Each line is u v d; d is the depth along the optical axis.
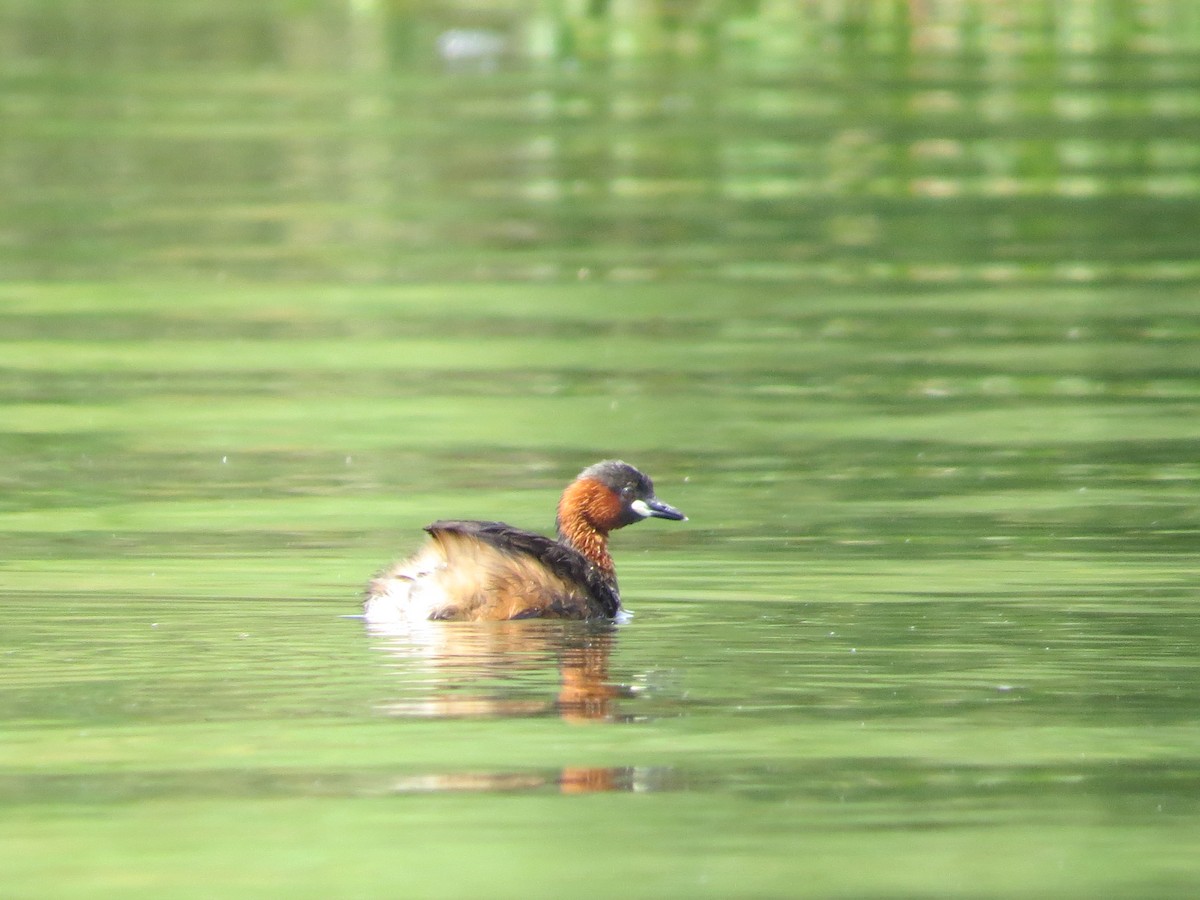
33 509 16.55
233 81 49.38
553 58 53.03
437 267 28.17
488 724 10.46
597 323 24.61
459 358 22.81
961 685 11.28
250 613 12.82
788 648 12.09
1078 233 30.45
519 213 32.31
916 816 9.25
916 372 22.02
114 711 10.57
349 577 14.12
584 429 19.61
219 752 9.95
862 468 18.02
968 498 16.89
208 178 35.62
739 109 43.34
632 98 45.28
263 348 23.31
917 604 13.33
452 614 12.72
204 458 18.50
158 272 27.78
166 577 14.05
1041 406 20.50
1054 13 56.03
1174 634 12.45
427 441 19.16
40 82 49.03
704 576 14.30
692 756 10.00
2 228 30.94
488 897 8.31
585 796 9.44
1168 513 16.30
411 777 9.66
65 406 20.53
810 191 34.16
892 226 31.09
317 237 30.31
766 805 9.37
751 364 22.44
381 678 11.23
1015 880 8.54
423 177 35.66
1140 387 21.27
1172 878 8.55
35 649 11.81
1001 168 36.16
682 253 29.09
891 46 53.12
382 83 48.75
